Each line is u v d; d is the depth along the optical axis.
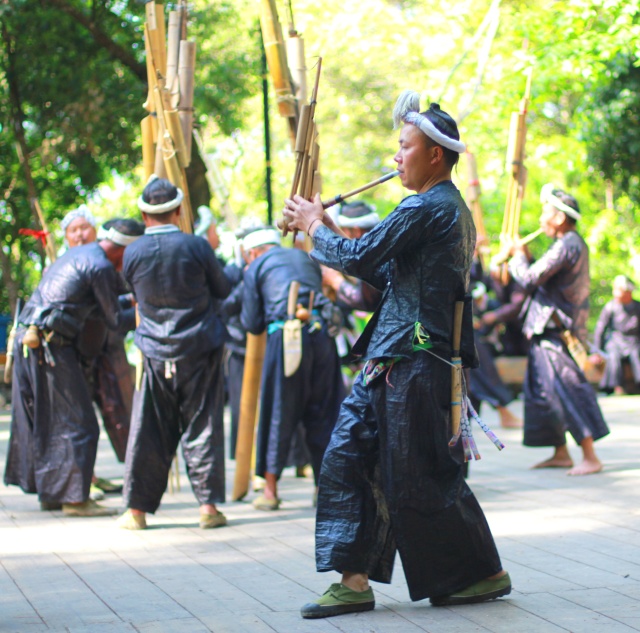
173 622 4.18
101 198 17.25
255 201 21.03
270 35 6.43
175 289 6.05
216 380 6.16
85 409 6.62
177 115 6.64
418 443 4.17
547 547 5.40
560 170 18.33
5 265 13.50
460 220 4.12
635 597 4.42
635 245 21.03
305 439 6.95
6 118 14.24
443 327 4.15
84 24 13.61
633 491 6.98
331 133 22.61
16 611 4.37
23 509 6.89
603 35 10.79
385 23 13.31
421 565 4.24
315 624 4.12
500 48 12.03
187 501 7.07
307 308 6.87
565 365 7.86
